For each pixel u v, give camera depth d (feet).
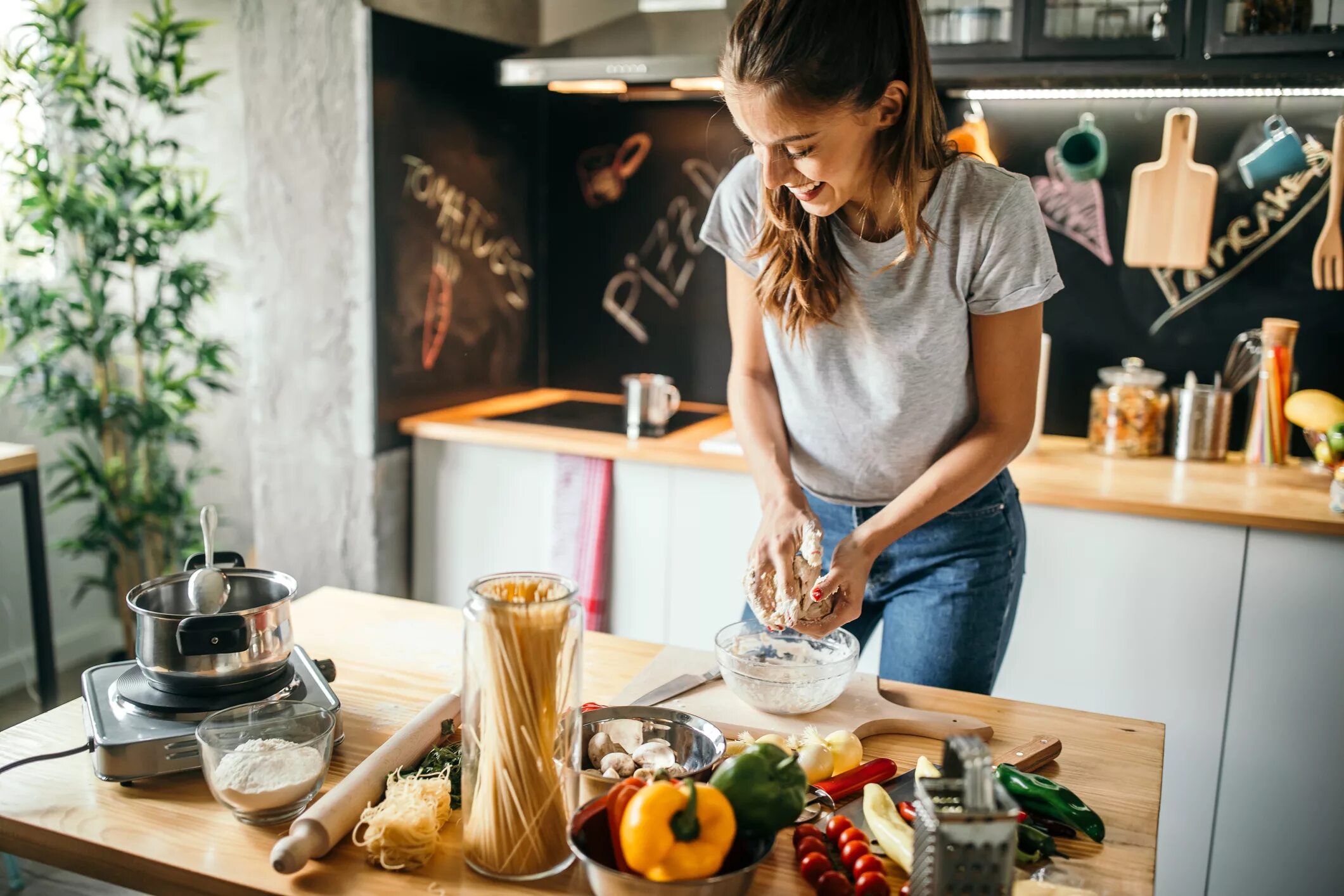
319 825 3.02
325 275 8.53
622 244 10.28
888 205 4.49
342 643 4.68
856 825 3.28
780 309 4.90
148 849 3.11
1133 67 7.29
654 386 8.67
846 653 4.30
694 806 2.73
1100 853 3.19
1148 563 6.97
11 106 9.84
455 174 9.16
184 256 10.42
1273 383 7.95
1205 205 8.23
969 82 8.02
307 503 9.01
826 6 3.67
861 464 5.32
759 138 3.92
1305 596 6.65
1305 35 6.81
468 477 8.87
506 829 3.00
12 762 3.59
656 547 8.30
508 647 2.89
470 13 8.79
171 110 9.38
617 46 8.37
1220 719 6.97
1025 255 4.56
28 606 10.41
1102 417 8.32
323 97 8.22
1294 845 6.93
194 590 3.77
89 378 10.21
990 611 5.34
